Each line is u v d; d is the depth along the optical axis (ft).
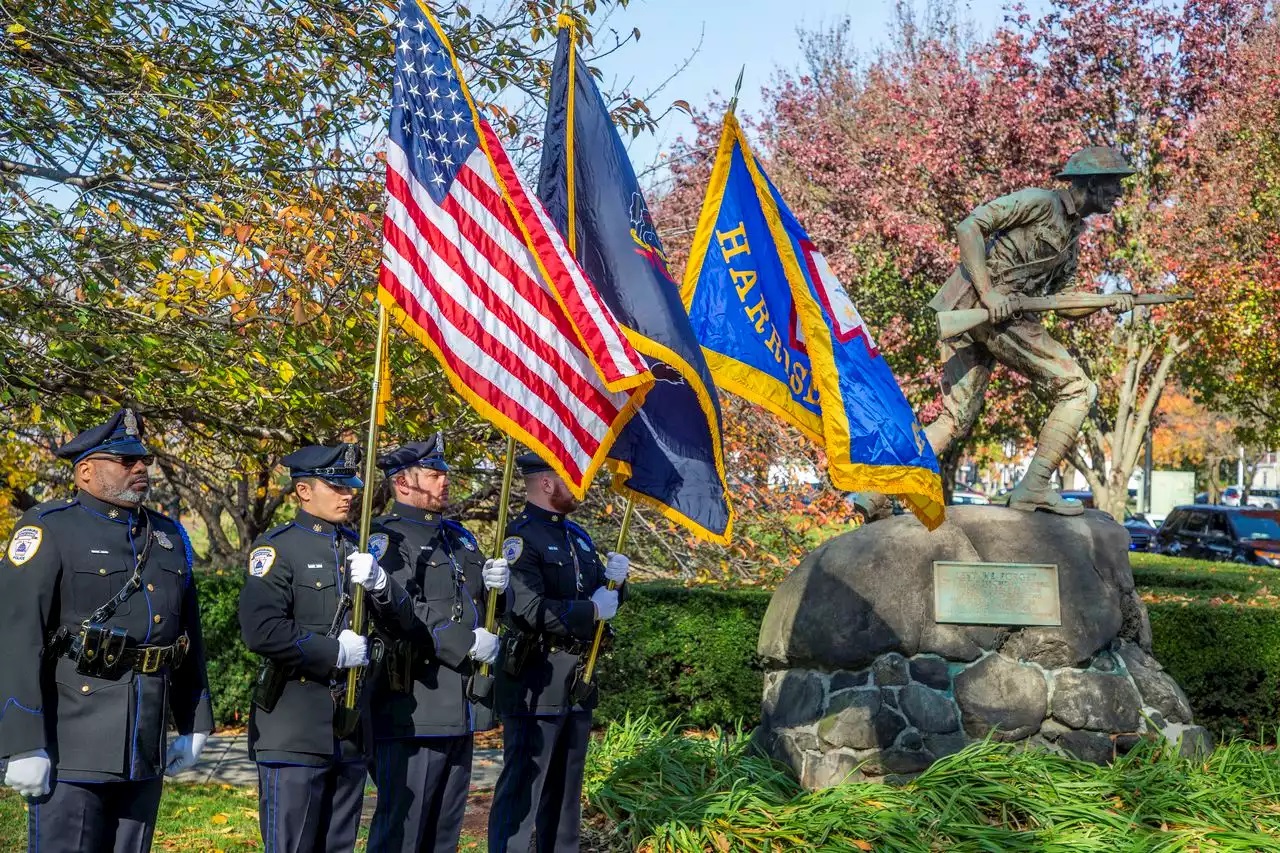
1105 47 70.64
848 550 23.67
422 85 15.81
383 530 17.04
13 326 22.43
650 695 30.30
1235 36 72.33
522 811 18.10
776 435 36.76
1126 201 72.38
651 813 20.17
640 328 17.11
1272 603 33.83
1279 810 20.86
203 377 23.24
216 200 23.53
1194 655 28.22
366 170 25.80
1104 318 74.43
